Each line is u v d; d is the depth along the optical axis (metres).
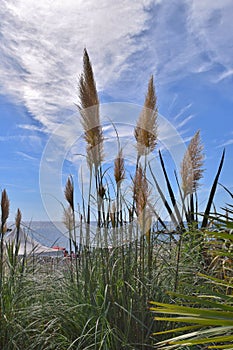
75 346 1.10
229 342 1.01
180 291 1.26
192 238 1.59
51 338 1.20
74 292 1.30
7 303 1.37
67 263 1.57
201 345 1.04
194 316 0.75
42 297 1.39
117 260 1.24
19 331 1.24
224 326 0.69
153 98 1.29
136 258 1.21
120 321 1.12
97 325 1.06
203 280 1.35
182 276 1.35
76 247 1.38
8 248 1.61
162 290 1.22
